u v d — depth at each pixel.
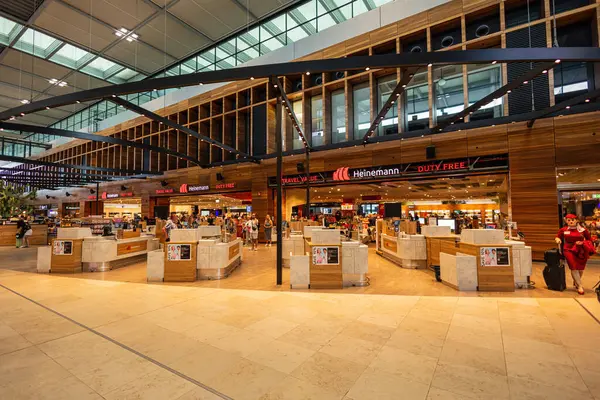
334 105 13.83
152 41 15.59
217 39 15.82
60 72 17.80
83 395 2.28
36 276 7.02
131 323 3.84
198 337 3.39
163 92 19.89
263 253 11.13
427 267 7.85
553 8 8.80
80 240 7.70
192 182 17.83
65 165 15.05
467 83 10.26
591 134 8.42
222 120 16.84
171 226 11.13
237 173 16.02
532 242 8.91
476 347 3.10
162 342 3.26
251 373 2.61
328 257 5.79
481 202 23.03
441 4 10.58
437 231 7.95
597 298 4.79
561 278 5.40
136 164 20.86
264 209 14.99
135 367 2.71
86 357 2.91
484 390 2.33
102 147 23.56
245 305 4.64
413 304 4.65
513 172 9.32
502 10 9.56
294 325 3.75
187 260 6.44
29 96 21.27
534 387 2.37
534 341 3.23
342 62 5.55
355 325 3.75
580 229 5.32
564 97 9.03
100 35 14.73
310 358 2.88
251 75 6.01
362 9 13.22
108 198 23.55
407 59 5.25
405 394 2.28
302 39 13.74
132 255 8.95
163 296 5.19
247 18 14.39
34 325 3.77
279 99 6.83
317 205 25.73
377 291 5.50
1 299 5.00
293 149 14.98
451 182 13.02
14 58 16.19
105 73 18.80
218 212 23.38
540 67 5.80
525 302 4.71
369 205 24.95
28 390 2.34
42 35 14.77
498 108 10.10
